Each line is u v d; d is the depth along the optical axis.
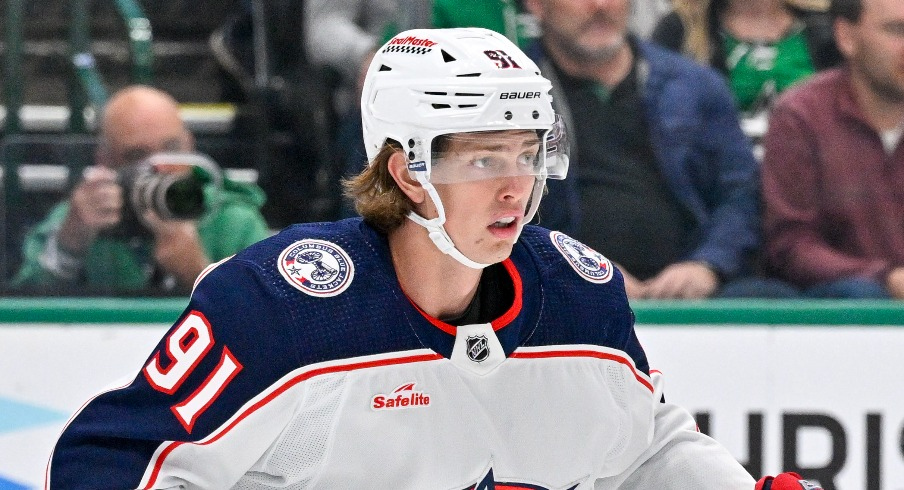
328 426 6.46
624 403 7.10
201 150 13.84
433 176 6.20
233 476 6.54
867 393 12.23
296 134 13.71
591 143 12.98
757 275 13.07
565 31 12.96
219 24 14.53
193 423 6.35
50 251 12.63
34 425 11.94
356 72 13.52
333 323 6.40
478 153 6.18
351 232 6.72
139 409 6.45
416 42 6.42
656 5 13.28
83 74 14.04
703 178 13.12
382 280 6.54
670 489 7.46
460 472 6.79
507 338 6.67
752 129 13.31
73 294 12.38
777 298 12.86
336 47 13.63
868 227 13.01
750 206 13.12
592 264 7.09
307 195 13.61
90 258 12.57
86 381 11.95
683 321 12.23
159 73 14.53
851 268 12.90
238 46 14.20
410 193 6.43
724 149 13.16
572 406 6.90
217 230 12.72
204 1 14.69
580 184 12.93
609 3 12.93
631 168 13.01
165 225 12.51
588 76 13.02
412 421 6.58
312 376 6.36
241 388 6.32
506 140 6.20
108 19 14.41
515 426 6.81
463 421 6.68
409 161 6.27
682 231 13.02
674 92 13.11
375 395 6.48
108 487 6.36
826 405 12.26
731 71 13.34
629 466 7.52
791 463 12.27
